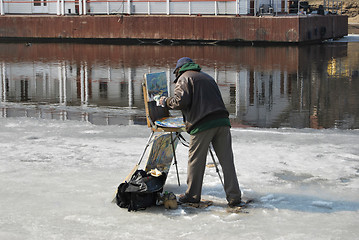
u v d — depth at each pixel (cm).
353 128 1031
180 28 3412
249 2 3459
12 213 541
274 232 496
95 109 1262
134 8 3700
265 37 3219
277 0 3594
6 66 2211
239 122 1102
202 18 3347
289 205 571
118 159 745
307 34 3269
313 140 848
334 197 595
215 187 632
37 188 620
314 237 484
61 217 532
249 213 548
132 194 552
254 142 838
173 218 534
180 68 559
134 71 2000
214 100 549
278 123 1090
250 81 1742
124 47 3155
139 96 1465
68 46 3281
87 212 547
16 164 717
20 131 924
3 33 3831
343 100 1380
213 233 493
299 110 1249
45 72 2008
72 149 799
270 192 612
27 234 489
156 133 902
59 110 1245
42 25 3744
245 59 2414
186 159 748
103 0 3725
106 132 917
